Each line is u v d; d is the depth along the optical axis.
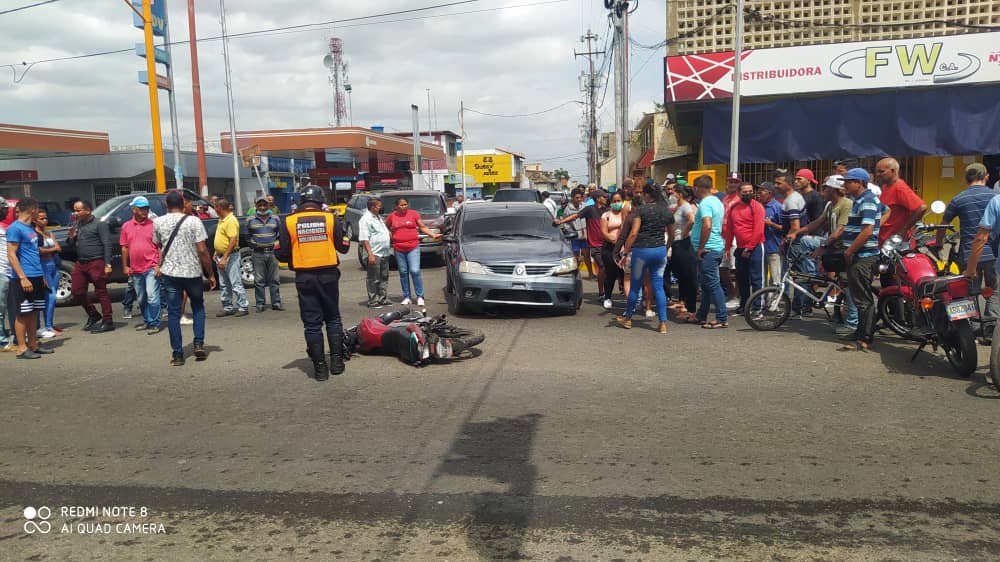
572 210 14.24
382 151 43.22
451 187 67.88
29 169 36.12
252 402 5.82
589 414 5.28
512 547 3.32
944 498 3.75
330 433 5.00
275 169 45.78
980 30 16.88
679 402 5.53
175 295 7.19
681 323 8.99
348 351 7.31
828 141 15.29
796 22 17.94
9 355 7.87
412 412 5.44
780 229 8.96
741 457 4.37
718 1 18.20
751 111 15.56
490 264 9.46
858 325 7.25
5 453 4.77
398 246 10.73
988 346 7.13
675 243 9.08
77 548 3.46
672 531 3.45
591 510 3.69
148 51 18.69
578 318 9.52
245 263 13.48
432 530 3.52
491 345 7.86
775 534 3.40
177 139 22.89
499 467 4.30
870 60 14.80
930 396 5.54
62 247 11.50
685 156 29.98
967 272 5.93
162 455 4.67
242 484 4.16
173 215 7.17
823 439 4.64
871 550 3.24
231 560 3.29
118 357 7.69
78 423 5.38
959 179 16.44
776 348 7.34
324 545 3.40
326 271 6.45
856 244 6.89
